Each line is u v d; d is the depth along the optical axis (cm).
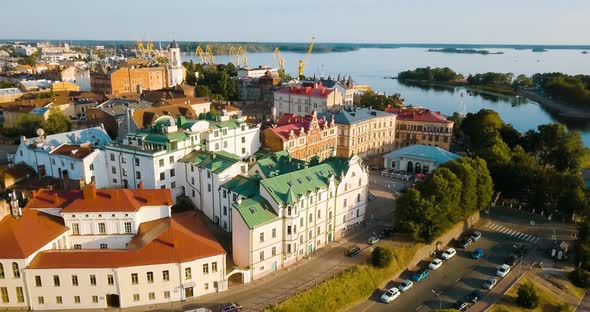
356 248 11006
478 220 13912
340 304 9525
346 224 11931
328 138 16938
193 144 12588
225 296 9031
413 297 10088
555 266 11512
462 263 11550
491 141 16938
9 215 8919
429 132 19812
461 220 12925
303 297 9119
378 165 17950
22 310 8400
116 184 12644
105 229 9512
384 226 12494
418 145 17738
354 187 11875
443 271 11156
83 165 12112
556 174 14350
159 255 8600
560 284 10788
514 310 9744
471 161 13425
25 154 13650
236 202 9756
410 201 11431
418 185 12281
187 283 8750
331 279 9744
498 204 15162
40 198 9788
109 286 8444
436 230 11475
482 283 10688
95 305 8531
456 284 10631
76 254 8512
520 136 19825
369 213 13288
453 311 7888
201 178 11631
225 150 13588
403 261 11131
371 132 19150
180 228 9331
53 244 8975
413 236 11312
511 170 14600
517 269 11300
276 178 10419
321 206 10888
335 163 12025
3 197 11644
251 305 8744
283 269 10162
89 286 8412
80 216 9356
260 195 10175
